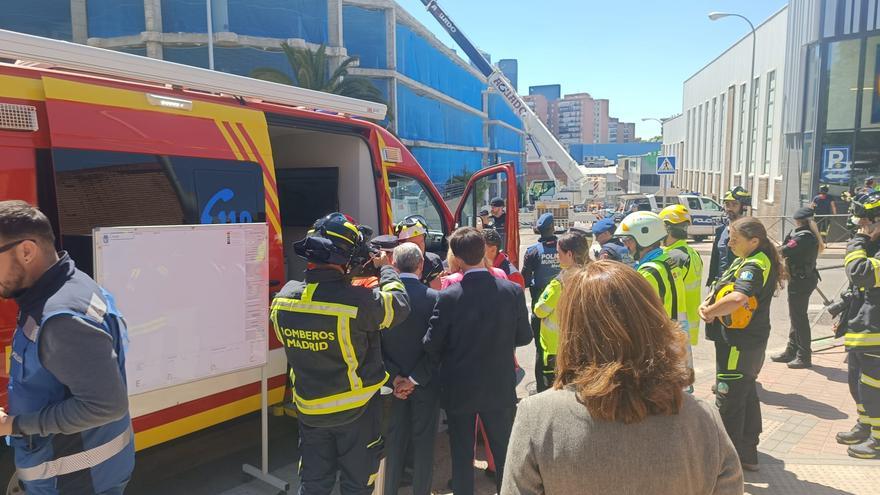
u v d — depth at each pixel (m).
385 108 5.14
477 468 4.31
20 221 1.91
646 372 1.33
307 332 2.87
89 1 27.69
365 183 5.09
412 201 5.72
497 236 4.99
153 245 3.14
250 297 3.65
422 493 3.55
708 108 45.84
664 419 1.33
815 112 20.77
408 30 38.94
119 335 2.13
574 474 1.31
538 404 1.42
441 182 44.94
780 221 21.12
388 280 3.18
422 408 3.53
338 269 2.94
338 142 5.16
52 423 1.91
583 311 1.42
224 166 3.71
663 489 1.29
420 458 3.54
